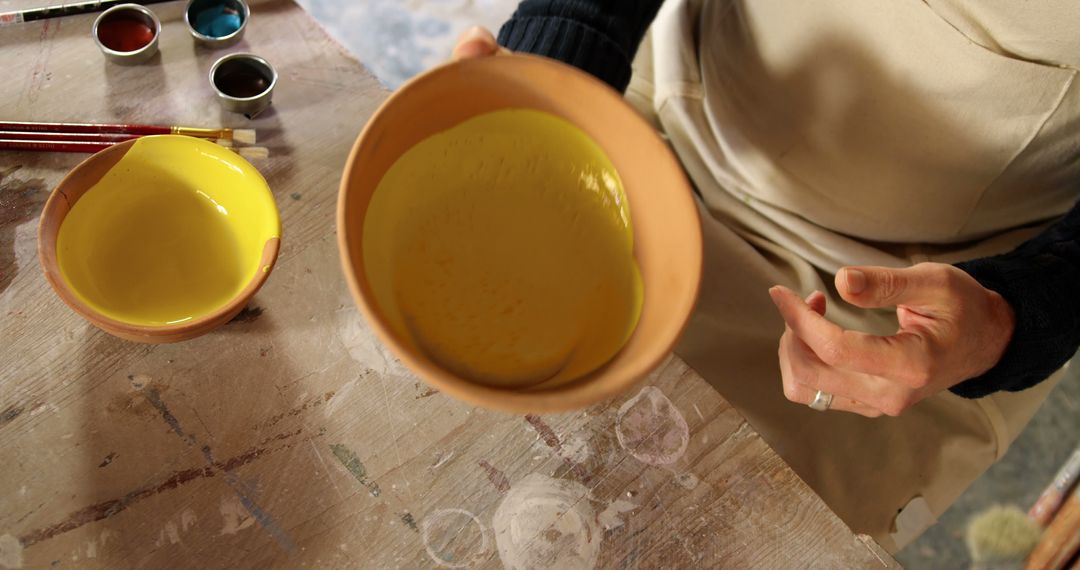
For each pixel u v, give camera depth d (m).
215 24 0.89
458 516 0.64
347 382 0.68
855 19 0.86
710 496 0.67
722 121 1.02
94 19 0.86
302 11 0.92
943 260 1.02
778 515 0.67
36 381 0.64
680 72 1.06
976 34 0.80
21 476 0.60
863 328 1.00
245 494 0.62
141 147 0.66
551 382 0.56
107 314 0.59
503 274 0.61
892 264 1.01
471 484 0.65
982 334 0.73
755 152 1.01
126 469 0.62
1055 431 1.64
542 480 0.66
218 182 0.69
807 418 0.98
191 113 0.81
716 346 0.99
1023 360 0.76
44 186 0.73
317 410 0.66
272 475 0.63
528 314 0.60
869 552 0.66
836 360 0.66
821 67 0.91
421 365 0.48
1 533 0.58
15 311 0.67
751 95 0.99
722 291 1.01
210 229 0.69
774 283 1.02
